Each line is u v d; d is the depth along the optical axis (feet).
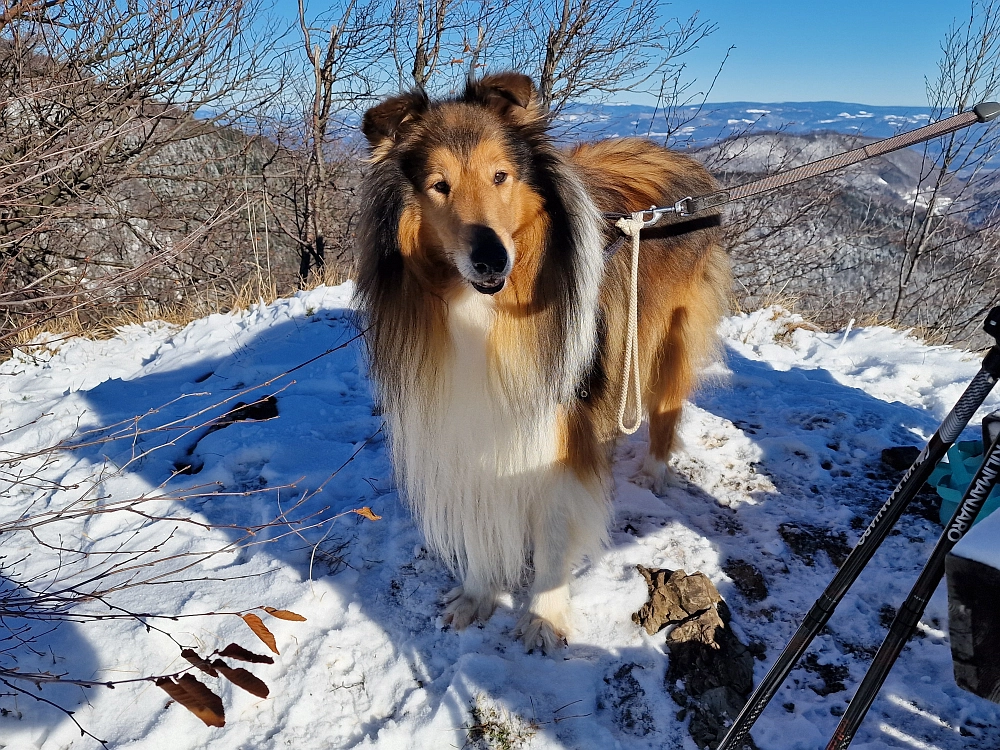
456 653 3.07
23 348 6.53
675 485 4.21
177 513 3.92
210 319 7.04
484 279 2.55
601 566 3.51
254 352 6.09
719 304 4.49
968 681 1.68
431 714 2.77
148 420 4.92
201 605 3.21
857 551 2.05
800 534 3.79
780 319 7.11
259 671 2.93
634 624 3.20
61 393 5.66
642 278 3.61
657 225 3.72
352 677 2.97
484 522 3.07
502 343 2.80
